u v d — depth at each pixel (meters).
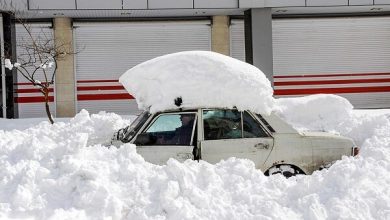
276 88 19.22
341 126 11.16
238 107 6.28
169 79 6.35
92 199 4.27
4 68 17.34
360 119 11.14
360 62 19.48
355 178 4.69
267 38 17.94
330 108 12.24
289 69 19.25
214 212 4.20
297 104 12.27
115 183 4.65
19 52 17.75
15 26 17.83
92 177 4.49
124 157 5.16
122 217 4.22
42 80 18.11
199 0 17.42
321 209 4.19
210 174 4.79
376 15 19.33
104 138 6.59
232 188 4.74
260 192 4.68
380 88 19.50
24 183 4.50
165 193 4.30
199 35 19.05
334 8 18.19
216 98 6.26
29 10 16.80
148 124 6.21
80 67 18.47
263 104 6.37
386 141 6.65
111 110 18.62
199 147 6.09
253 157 6.15
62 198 4.39
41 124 9.26
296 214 4.23
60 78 18.20
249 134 6.26
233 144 6.14
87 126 8.51
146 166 5.06
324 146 6.32
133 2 17.14
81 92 18.47
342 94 19.44
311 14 19.14
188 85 6.29
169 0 17.30
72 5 16.84
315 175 4.94
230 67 6.42
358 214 4.14
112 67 18.64
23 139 7.16
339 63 19.42
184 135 6.18
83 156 5.07
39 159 5.25
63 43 17.72
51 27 18.25
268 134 6.26
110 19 18.52
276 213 4.19
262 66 18.02
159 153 6.06
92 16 18.31
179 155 6.05
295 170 6.28
